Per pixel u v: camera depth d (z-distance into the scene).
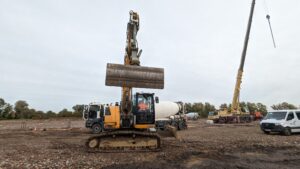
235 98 38.06
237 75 37.53
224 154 10.54
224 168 8.12
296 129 18.58
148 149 11.48
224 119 38.50
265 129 19.36
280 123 18.31
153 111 12.61
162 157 9.96
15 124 40.53
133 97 12.57
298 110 19.31
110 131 12.06
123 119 12.24
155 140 11.66
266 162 9.05
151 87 11.84
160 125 21.95
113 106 13.81
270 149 11.84
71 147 12.88
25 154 10.70
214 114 42.28
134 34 12.55
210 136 17.88
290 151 11.34
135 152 11.19
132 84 11.62
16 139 17.02
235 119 37.91
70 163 8.82
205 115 72.88
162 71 12.13
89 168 8.12
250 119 39.31
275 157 9.96
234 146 12.72
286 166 8.45
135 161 9.22
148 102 12.66
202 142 14.31
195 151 11.12
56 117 64.62
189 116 57.47
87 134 20.88
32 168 8.11
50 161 9.16
